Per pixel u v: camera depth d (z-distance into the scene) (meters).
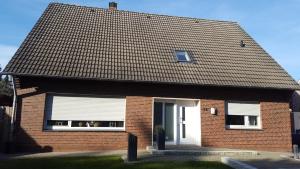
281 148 16.38
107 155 12.78
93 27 18.09
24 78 14.08
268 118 16.55
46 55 14.89
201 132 15.55
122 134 14.77
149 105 15.21
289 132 16.61
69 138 14.27
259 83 16.19
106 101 14.93
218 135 15.76
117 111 14.98
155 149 13.62
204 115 15.74
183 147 14.69
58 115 14.38
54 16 18.28
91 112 14.72
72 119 14.49
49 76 13.80
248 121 16.45
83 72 14.39
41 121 14.03
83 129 14.54
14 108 13.83
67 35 16.73
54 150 14.01
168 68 15.84
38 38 15.90
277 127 16.55
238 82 15.91
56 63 14.55
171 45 17.83
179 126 15.98
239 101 16.42
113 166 10.41
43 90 14.25
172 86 15.60
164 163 10.84
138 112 15.04
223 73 16.34
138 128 14.91
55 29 17.02
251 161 12.29
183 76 15.49
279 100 16.86
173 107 16.06
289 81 16.81
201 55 17.47
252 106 16.56
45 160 11.51
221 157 12.34
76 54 15.43
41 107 14.12
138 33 18.45
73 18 18.58
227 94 16.23
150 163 10.84
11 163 10.89
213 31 20.34
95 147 14.47
